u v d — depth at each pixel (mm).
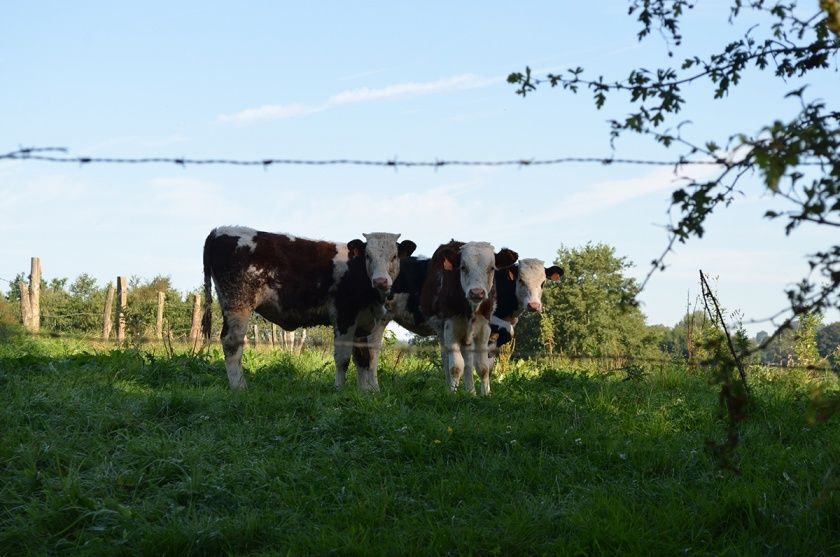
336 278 11891
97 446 7113
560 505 6082
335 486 6375
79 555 5398
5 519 5977
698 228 3688
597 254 45250
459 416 8359
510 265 11914
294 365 12984
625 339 43906
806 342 12031
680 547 5395
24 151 3967
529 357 15078
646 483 6500
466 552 5344
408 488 6469
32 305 19922
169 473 6578
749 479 6488
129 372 10820
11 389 9008
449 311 11070
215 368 11820
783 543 5395
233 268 11633
